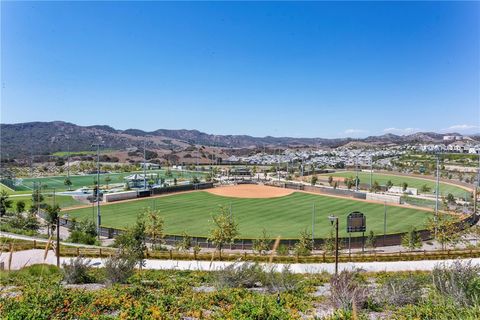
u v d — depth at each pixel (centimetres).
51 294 1388
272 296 1609
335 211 7394
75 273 2009
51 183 12800
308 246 4400
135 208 7612
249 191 10481
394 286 1518
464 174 13838
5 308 1137
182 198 9050
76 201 8594
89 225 5422
